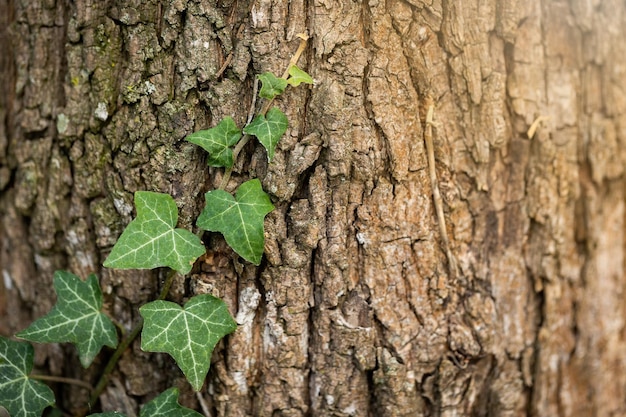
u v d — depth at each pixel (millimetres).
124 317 538
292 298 520
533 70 536
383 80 511
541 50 537
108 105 521
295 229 514
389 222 521
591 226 568
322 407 532
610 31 553
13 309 574
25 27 539
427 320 533
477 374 549
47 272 554
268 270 517
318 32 504
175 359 499
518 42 531
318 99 507
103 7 518
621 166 571
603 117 562
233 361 524
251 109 508
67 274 522
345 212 517
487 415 556
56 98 537
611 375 588
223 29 508
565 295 566
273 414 533
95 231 536
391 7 510
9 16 551
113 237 532
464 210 536
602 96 561
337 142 507
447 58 522
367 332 524
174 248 497
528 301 558
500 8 524
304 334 525
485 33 523
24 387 517
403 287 528
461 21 519
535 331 561
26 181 548
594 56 552
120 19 516
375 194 519
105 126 525
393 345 528
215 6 508
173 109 513
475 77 525
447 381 538
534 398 565
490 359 551
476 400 550
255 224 499
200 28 508
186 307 506
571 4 540
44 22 534
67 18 530
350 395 530
